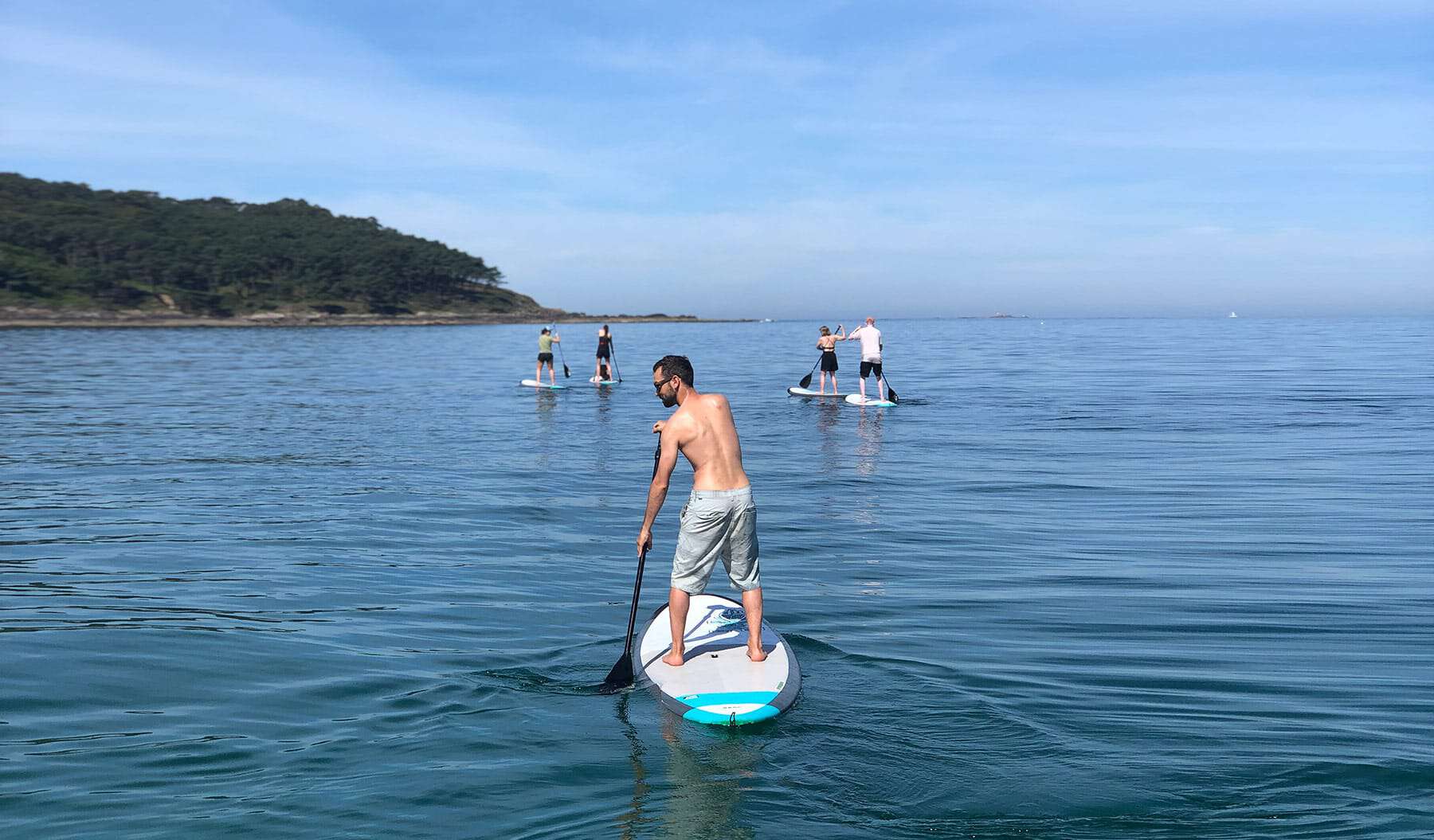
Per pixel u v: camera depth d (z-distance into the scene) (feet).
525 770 13.20
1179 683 16.60
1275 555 26.43
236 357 155.22
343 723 14.96
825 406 69.92
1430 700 15.79
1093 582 23.72
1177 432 53.88
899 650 18.45
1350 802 12.13
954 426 57.31
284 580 24.02
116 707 15.67
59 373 111.55
